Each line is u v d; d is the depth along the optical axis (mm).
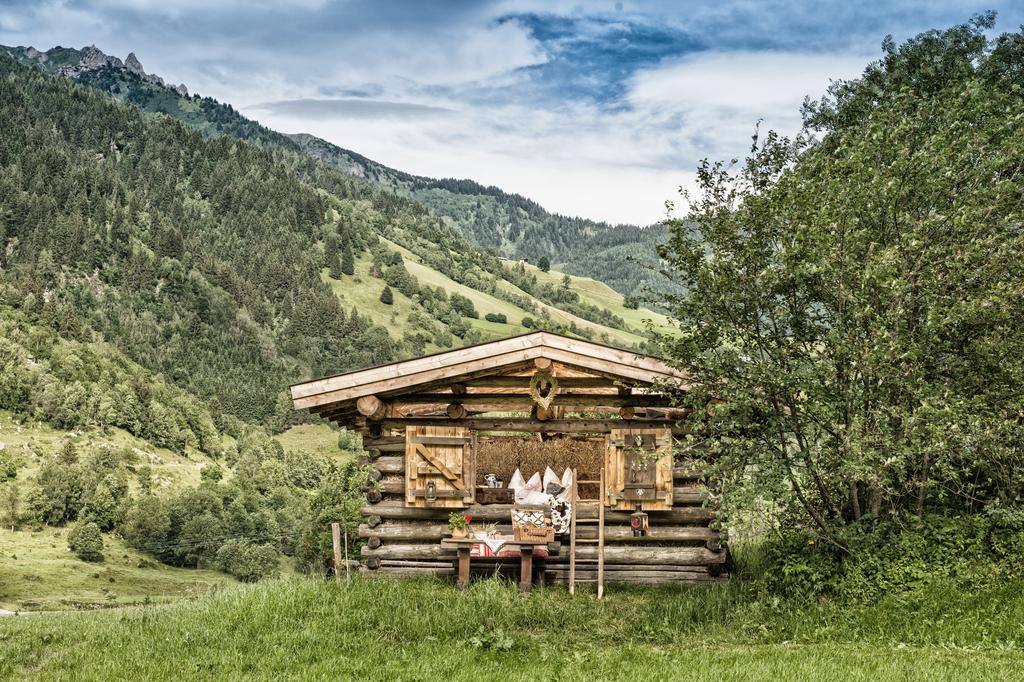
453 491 16938
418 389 17359
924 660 10984
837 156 15664
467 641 13438
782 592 14969
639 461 16703
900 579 13688
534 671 11750
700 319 14461
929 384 13359
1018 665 10578
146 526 143750
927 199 14461
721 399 14695
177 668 12375
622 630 14125
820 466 13859
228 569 138375
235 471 179125
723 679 10672
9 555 130125
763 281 13766
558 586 16562
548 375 16828
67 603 109562
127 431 194250
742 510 14305
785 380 13391
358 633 13781
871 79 23422
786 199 13898
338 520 32750
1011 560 13500
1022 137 14422
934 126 16594
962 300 13336
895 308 13492
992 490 15453
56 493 151875
